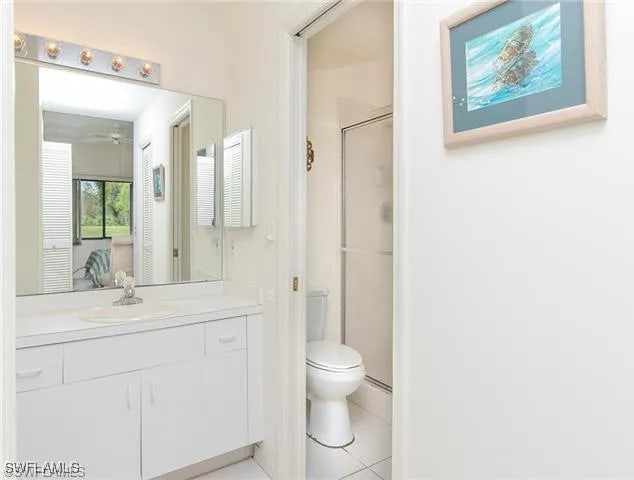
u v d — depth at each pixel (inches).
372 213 103.0
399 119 47.7
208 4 95.7
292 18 71.1
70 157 80.2
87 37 81.2
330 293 112.0
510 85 36.6
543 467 34.9
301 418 76.3
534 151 35.4
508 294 37.4
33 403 58.0
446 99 42.0
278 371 76.5
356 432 94.7
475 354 40.2
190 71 94.1
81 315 72.2
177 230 92.8
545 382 34.8
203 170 96.1
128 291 82.4
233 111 94.4
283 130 74.5
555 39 33.4
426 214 45.0
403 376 47.9
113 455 64.7
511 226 37.1
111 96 84.4
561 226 33.6
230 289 94.3
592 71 31.1
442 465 43.5
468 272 40.8
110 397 64.4
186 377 72.2
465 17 39.9
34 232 76.4
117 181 85.7
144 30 87.8
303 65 75.2
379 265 101.3
